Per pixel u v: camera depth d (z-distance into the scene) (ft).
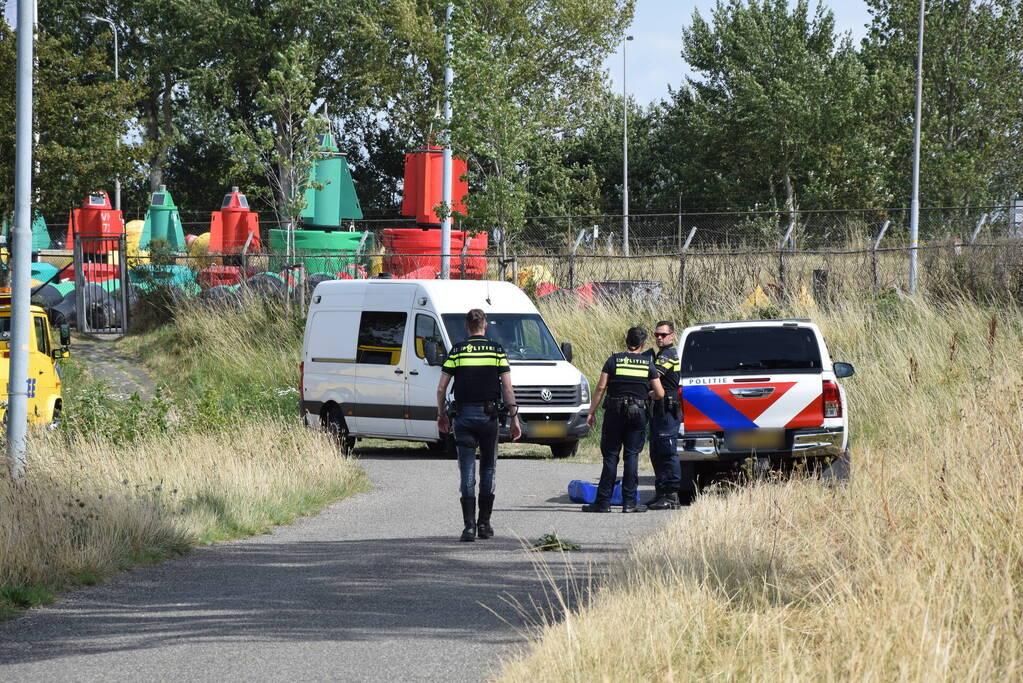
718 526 107.24
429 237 446.19
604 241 532.32
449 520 144.15
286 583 105.50
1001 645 67.46
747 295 310.45
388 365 227.61
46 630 88.48
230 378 321.73
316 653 80.33
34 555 105.19
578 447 238.48
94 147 394.11
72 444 162.81
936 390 198.90
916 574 75.51
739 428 152.66
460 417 128.36
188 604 97.19
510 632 84.74
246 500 147.74
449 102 355.77
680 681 65.87
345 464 186.29
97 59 395.75
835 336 260.62
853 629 68.08
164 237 533.14
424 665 76.38
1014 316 252.83
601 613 79.36
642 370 148.56
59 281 453.99
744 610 79.61
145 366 354.95
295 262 409.69
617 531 131.13
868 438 189.47
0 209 368.07
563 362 223.51
